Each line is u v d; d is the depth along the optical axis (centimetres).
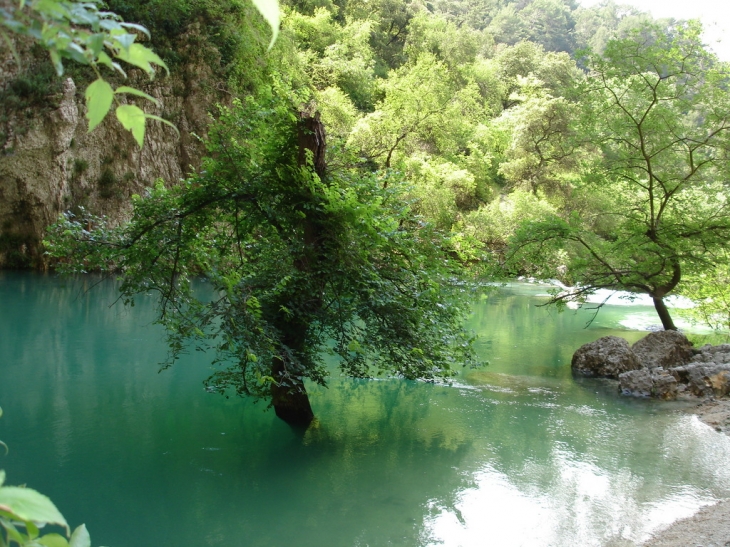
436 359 791
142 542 521
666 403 1023
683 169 1402
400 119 2817
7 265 2520
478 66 5288
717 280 1548
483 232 3225
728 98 1308
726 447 803
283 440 785
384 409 944
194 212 798
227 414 878
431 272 811
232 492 630
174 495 615
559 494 646
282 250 775
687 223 1379
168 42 2806
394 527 565
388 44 5688
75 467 672
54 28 93
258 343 685
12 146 2423
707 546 511
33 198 2488
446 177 3106
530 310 2209
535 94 4281
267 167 799
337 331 779
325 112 2922
